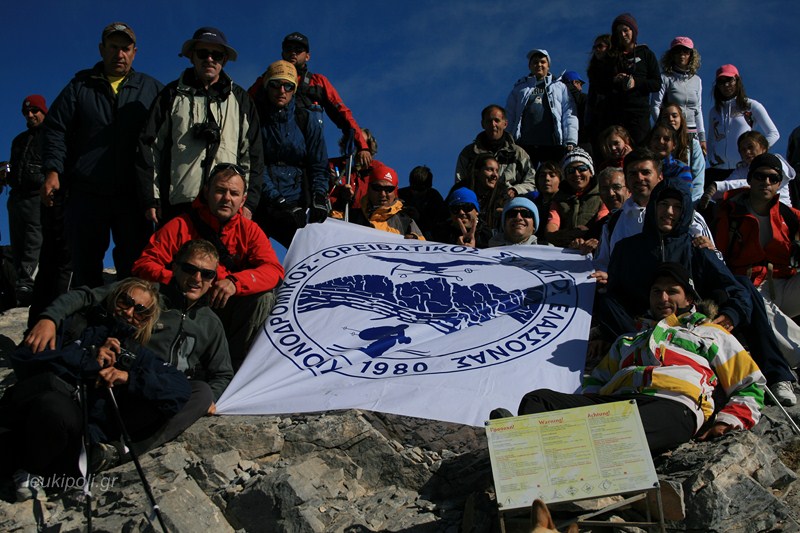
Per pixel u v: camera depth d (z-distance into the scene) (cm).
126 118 841
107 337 610
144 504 550
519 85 1194
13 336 1020
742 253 805
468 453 605
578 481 486
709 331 614
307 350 710
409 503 578
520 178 1071
